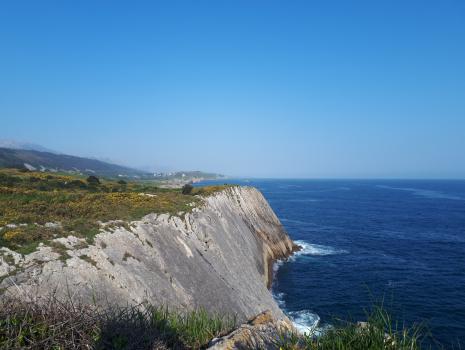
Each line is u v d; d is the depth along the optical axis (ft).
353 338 20.15
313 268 149.07
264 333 24.22
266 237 169.68
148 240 73.82
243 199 190.70
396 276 135.33
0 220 60.85
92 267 53.16
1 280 41.88
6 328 18.35
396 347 19.56
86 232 62.85
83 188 143.74
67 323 19.63
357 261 159.43
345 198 531.09
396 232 235.40
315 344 20.85
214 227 113.60
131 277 57.93
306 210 362.33
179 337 25.13
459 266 149.48
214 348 21.77
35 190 109.40
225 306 74.79
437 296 112.57
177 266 74.08
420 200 496.23
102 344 19.65
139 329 22.35
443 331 86.89
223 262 98.02
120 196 106.32
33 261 47.73
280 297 114.62
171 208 102.22
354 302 108.78
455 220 291.99
